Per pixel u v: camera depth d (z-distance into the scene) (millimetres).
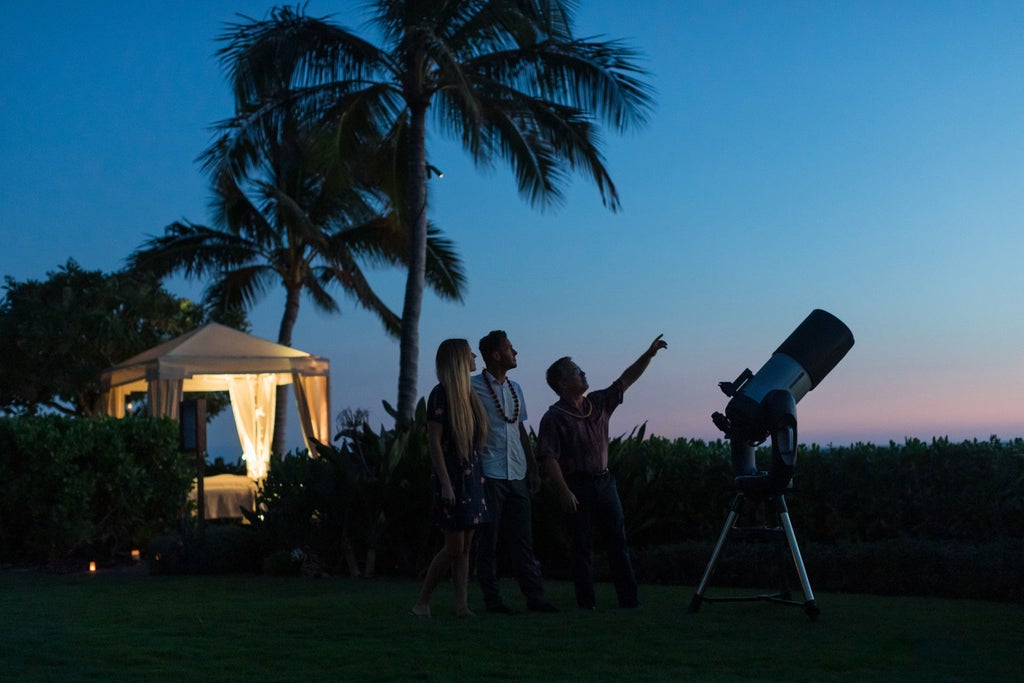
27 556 11617
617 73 16328
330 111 17703
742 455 6352
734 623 5676
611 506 6504
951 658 4527
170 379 17109
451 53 15586
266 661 4520
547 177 18141
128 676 4180
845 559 7508
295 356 18344
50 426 11344
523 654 4660
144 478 11977
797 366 6262
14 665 4445
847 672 4203
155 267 25109
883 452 8203
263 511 10133
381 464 9109
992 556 6875
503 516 6352
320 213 25125
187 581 9031
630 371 6598
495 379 6355
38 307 24703
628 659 4523
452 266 23641
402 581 8711
